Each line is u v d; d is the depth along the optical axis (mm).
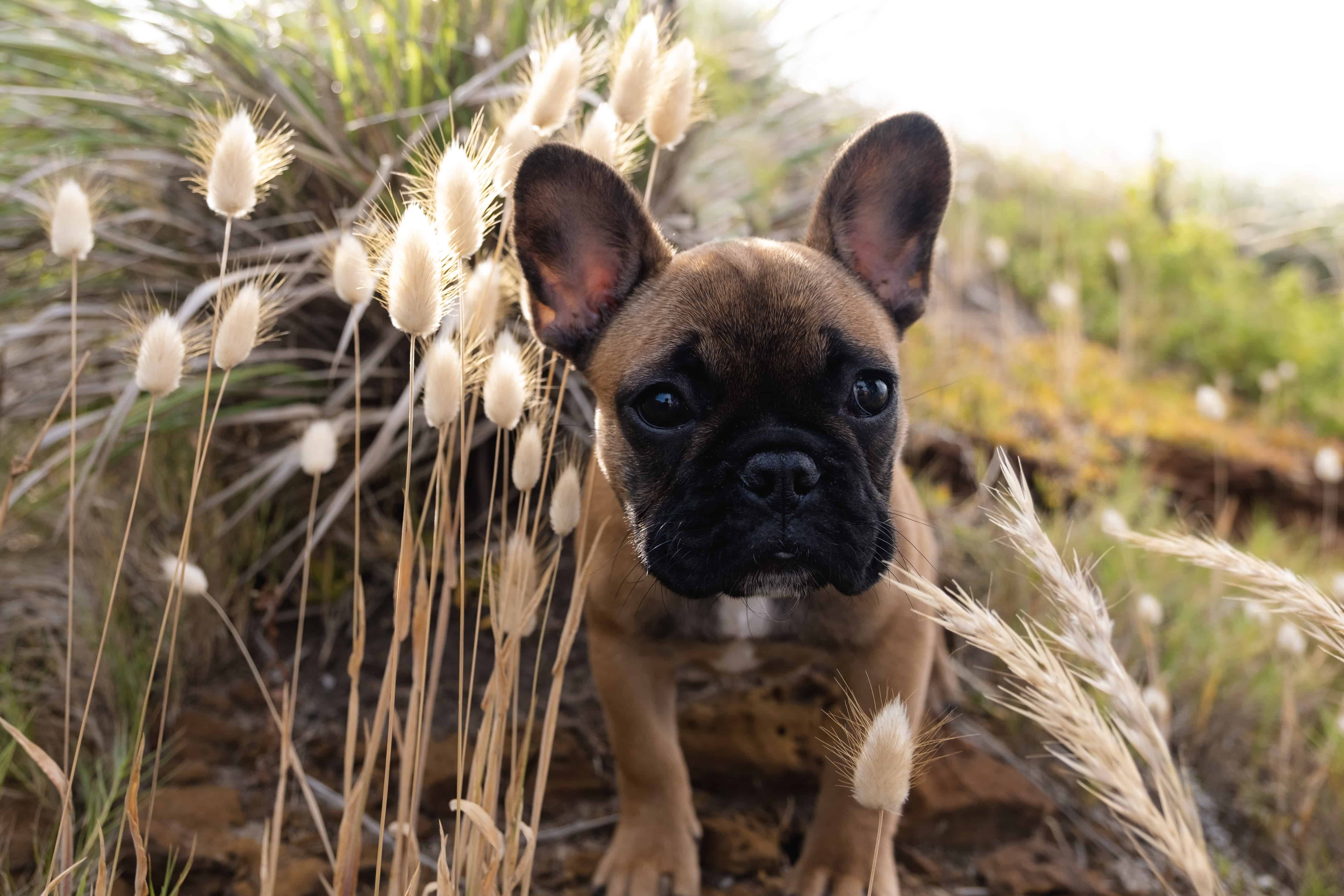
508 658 552
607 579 633
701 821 686
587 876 659
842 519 574
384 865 660
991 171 1717
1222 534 1016
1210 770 774
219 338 521
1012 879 674
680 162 875
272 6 905
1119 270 1562
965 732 751
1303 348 1465
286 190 826
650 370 591
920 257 648
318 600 809
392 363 826
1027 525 487
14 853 636
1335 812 743
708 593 577
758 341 582
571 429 752
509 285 644
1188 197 1914
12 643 719
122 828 570
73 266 528
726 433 583
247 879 642
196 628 755
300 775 553
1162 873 698
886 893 633
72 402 728
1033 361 1282
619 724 643
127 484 797
